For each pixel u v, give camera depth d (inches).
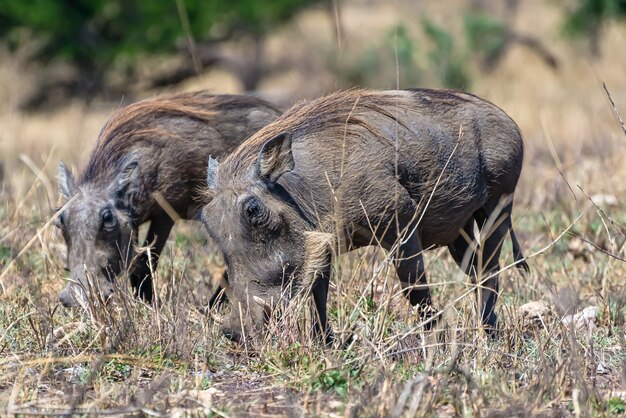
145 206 631.2
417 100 539.8
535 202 813.2
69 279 544.1
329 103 520.4
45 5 1915.6
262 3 2011.6
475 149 546.0
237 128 658.8
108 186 619.5
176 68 2151.8
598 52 2176.4
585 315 529.7
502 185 563.2
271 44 2277.3
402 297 545.0
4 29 1959.9
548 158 1047.0
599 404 412.8
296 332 477.4
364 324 498.3
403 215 512.7
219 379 463.5
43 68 2042.3
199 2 1958.7
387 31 1776.6
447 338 488.4
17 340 506.0
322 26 2578.7
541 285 602.9
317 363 452.4
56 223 610.5
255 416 410.0
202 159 648.4
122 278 605.6
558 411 397.4
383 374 431.2
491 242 571.8
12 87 1430.9
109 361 470.6
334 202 492.4
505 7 2593.5
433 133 528.7
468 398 412.5
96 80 2065.7
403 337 471.2
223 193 473.7
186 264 595.2
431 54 1670.8
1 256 650.8
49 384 449.4
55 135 1528.1
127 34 1984.5
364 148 504.7
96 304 540.1
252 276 466.6
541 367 445.4
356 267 545.0
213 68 2292.1
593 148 1075.9
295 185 487.5
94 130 1337.4
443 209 535.2
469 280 557.3
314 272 478.3
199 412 404.8
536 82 2037.4
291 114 522.0
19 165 1104.8
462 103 552.4
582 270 644.1
